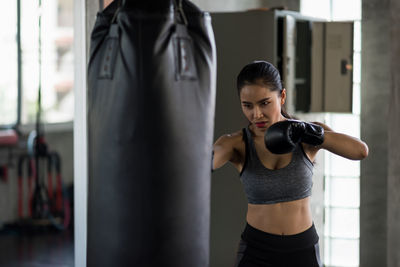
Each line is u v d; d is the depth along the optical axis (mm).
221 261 4586
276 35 4398
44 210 7402
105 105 2174
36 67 7965
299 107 5129
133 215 2127
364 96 5660
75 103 3918
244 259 2561
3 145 7227
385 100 5598
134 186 2121
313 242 2529
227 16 4477
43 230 7219
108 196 2174
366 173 5668
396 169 4660
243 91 2406
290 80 4590
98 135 2201
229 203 4547
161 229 2117
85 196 3920
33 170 7543
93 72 2230
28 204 7746
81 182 3930
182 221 2150
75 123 3922
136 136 2107
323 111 5137
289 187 2477
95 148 2223
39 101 6914
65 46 8375
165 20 2102
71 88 8445
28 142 7387
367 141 5668
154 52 2082
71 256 6223
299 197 2498
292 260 2496
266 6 5777
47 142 8055
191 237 2176
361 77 5660
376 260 5695
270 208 2502
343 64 5059
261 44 4402
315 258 2533
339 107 5094
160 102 2092
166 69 2092
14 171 7578
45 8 8117
